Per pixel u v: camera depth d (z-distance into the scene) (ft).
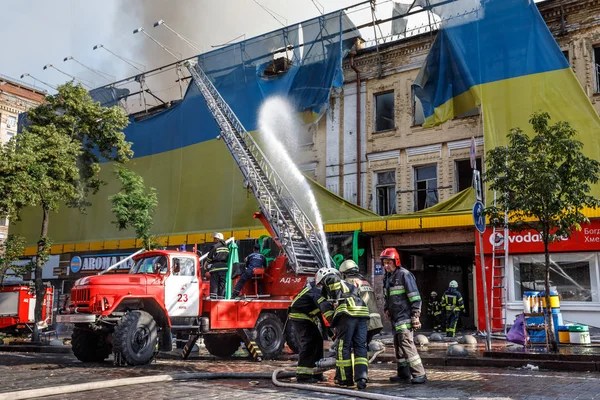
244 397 18.95
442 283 70.74
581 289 49.60
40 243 58.03
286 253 42.88
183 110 81.71
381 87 66.74
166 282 33.17
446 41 59.62
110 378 24.94
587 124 50.96
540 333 33.35
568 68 52.75
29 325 59.21
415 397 18.47
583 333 35.14
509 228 33.86
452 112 58.80
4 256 61.31
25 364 32.37
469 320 72.59
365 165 66.23
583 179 31.76
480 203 32.48
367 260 62.23
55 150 58.75
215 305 34.27
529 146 33.17
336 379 21.58
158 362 32.76
